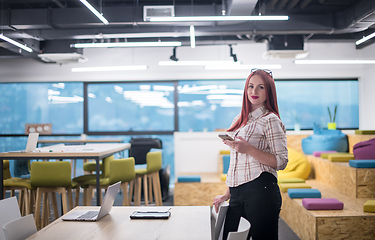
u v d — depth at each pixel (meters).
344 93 7.24
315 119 7.25
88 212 2.06
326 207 3.41
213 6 4.97
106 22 4.56
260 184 1.83
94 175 4.46
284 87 7.29
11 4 5.65
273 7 5.28
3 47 6.40
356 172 4.01
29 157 3.85
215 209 2.18
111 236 1.60
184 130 7.36
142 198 6.05
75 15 5.04
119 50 7.22
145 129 7.40
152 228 1.73
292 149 5.68
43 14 5.05
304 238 3.51
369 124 6.86
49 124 7.33
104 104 7.42
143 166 5.49
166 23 4.94
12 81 7.30
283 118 7.28
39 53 6.29
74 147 4.68
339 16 5.30
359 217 3.17
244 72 7.09
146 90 7.39
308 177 5.61
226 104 7.33
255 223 1.82
